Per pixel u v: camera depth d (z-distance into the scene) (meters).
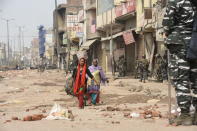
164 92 21.11
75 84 14.66
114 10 52.16
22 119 10.68
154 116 10.34
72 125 8.84
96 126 8.63
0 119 10.91
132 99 18.25
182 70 7.82
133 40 42.84
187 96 7.87
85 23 78.56
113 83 33.12
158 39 32.06
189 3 7.76
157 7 32.69
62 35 113.44
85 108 14.55
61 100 19.42
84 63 14.79
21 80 43.34
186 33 7.82
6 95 23.95
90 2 72.12
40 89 28.19
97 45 67.88
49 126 8.76
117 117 10.61
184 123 7.95
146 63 32.28
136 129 7.97
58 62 110.06
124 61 43.84
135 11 42.88
